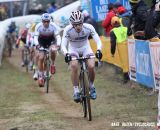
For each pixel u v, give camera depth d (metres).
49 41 21.23
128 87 19.08
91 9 27.22
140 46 17.50
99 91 18.91
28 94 19.97
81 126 13.05
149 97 16.50
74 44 14.68
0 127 13.55
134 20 18.34
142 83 17.73
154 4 16.98
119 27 20.12
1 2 44.62
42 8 47.91
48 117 14.53
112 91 18.64
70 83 22.64
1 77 26.92
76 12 13.99
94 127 12.86
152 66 16.30
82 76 13.98
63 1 47.03
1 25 38.62
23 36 31.14
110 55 23.56
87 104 13.88
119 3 22.56
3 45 34.69
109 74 23.38
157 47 15.55
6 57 39.50
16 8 47.84
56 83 23.03
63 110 15.82
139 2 18.05
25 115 15.06
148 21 17.00
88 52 14.75
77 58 14.07
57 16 38.38
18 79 25.75
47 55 20.61
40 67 21.00
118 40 19.91
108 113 14.62
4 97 19.20
